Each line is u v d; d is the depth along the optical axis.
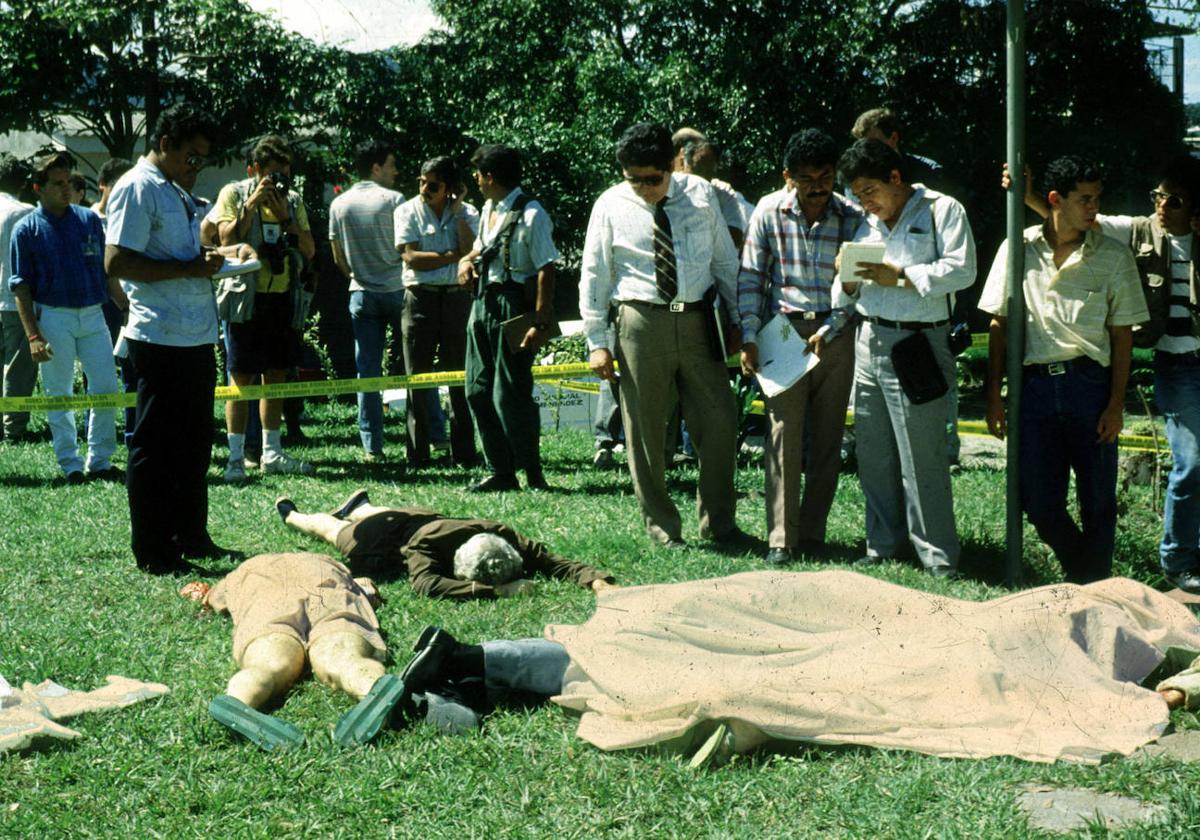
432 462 9.26
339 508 7.04
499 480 8.08
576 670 4.33
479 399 7.99
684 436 8.89
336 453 9.67
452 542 5.81
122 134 21.20
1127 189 19.97
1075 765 3.67
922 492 5.97
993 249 18.83
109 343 8.88
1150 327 5.88
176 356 6.06
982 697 4.02
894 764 3.76
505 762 3.87
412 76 22.44
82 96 20.56
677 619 4.51
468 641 4.99
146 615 5.43
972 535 6.67
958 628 4.30
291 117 20.48
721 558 6.29
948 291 5.75
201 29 19.92
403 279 9.02
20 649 4.98
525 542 5.89
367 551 6.02
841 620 4.50
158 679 4.66
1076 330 5.57
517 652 4.32
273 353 8.53
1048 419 5.70
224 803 3.65
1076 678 4.09
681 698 3.98
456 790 3.69
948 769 3.69
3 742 3.98
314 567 5.20
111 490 8.20
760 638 4.37
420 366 9.00
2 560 6.38
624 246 6.41
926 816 3.43
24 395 10.03
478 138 22.45
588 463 9.20
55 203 8.55
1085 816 3.37
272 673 4.41
